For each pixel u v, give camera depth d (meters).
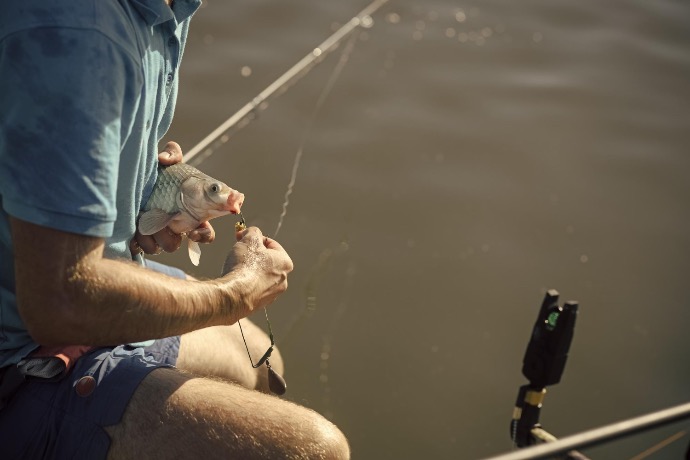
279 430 1.87
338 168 4.60
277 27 5.79
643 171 4.88
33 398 1.91
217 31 5.65
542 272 4.13
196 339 2.42
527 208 4.51
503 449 3.29
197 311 1.85
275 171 4.51
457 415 3.41
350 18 5.99
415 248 4.17
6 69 1.61
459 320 3.83
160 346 2.27
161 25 1.90
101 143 1.64
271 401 1.95
